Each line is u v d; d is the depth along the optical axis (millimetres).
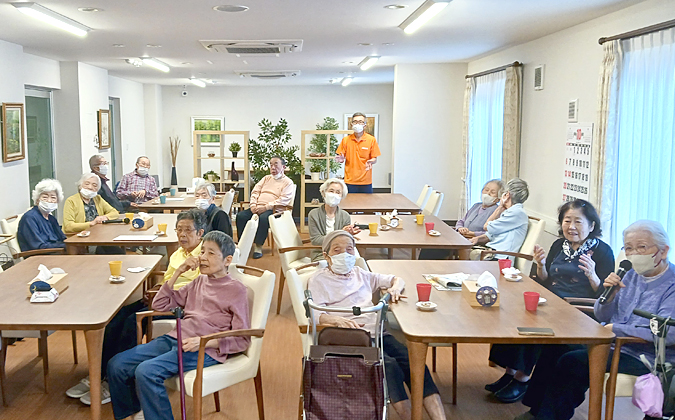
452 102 9688
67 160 9328
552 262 3881
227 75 12086
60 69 9141
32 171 8508
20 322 2789
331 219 5277
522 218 5133
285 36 6547
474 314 2895
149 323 3457
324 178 10094
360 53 8211
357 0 4609
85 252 4953
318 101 15812
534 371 3291
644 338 2732
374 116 15875
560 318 2850
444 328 2684
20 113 7379
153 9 4984
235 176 11125
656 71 4555
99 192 7027
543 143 6695
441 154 9805
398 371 2998
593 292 3650
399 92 9695
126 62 9336
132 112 13797
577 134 5766
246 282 3270
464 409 3479
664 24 4305
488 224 5203
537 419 3008
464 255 4797
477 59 9031
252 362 3041
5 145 6949
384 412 2508
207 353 2959
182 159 15891
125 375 2910
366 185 8867
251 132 15906
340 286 3277
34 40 6875
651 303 2975
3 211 6992
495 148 8211
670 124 4426
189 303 3209
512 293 3281
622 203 5062
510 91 7328
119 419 2955
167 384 2918
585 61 5684
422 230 5297
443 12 5180
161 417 2785
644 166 4758
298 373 3988
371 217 5934
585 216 3686
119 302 3109
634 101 4855
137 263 3957
